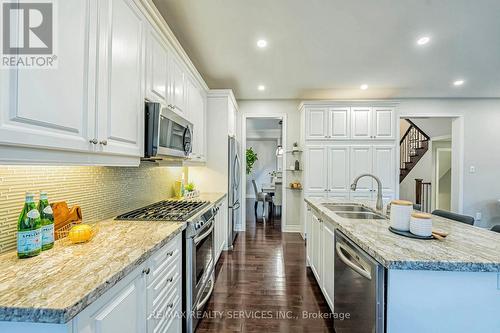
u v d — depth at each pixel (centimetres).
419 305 113
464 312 111
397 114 439
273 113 491
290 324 200
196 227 183
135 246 120
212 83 395
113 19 131
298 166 479
